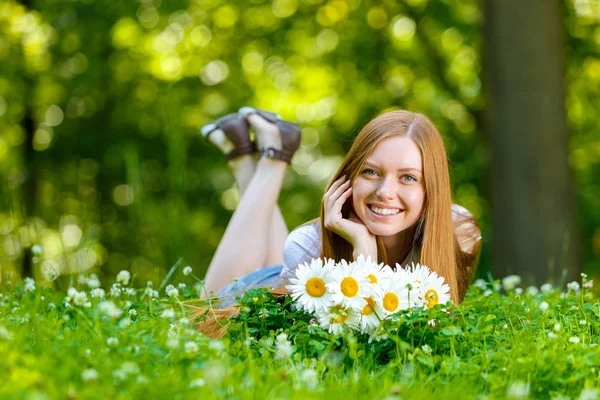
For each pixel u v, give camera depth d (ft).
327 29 42.68
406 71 43.09
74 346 9.09
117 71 42.42
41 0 39.91
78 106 43.24
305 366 9.33
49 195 43.24
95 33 40.42
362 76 42.93
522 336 11.14
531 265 29.35
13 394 7.43
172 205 27.99
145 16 40.47
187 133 43.65
